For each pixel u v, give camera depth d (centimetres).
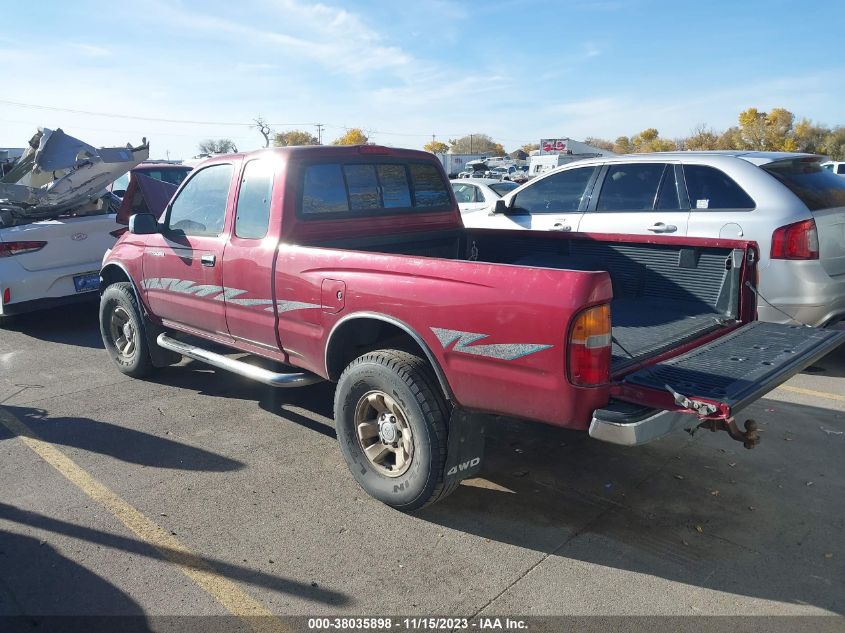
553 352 291
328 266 384
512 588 305
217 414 517
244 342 467
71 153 775
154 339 578
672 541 342
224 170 474
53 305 759
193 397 555
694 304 428
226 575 316
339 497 387
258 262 430
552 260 495
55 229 753
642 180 633
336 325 381
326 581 311
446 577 314
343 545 340
